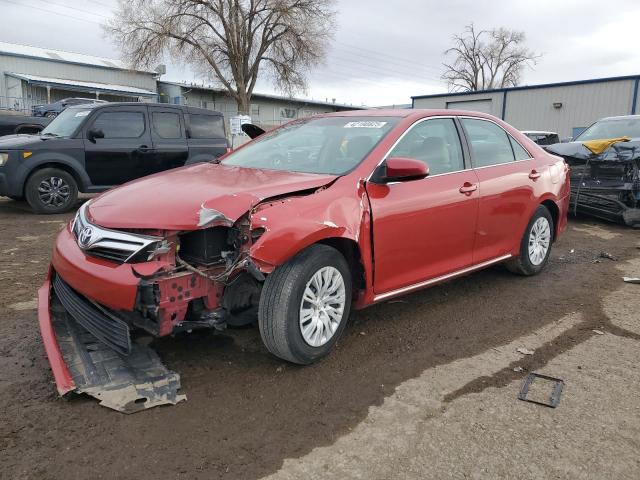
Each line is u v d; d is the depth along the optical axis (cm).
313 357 340
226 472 244
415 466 251
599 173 870
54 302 377
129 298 291
